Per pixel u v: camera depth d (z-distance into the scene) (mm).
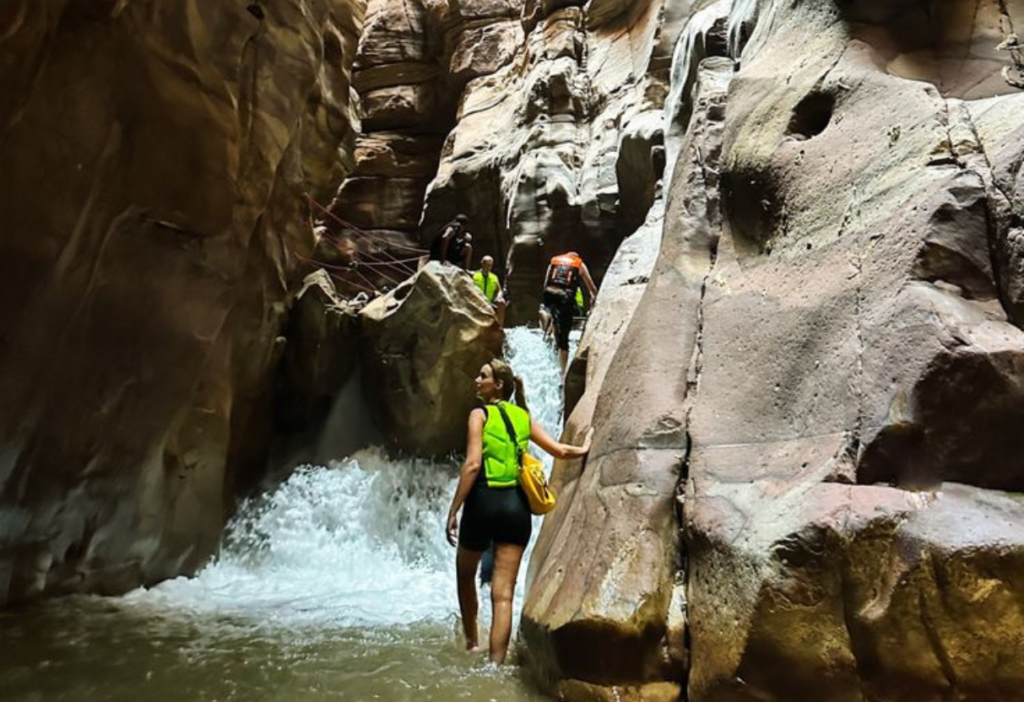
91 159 5117
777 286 3865
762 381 3605
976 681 2428
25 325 4910
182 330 6344
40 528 5363
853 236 3520
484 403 4289
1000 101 3373
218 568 7258
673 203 5273
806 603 2709
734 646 2861
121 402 5875
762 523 2990
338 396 8961
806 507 2855
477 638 4176
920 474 2736
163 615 5199
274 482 8453
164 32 5469
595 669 3197
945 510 2586
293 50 7312
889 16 4281
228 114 6156
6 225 4648
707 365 4027
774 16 5184
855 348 3125
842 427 3023
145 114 5488
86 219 5188
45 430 5254
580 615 3271
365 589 6348
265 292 8172
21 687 3539
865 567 2627
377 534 7801
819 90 4203
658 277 4758
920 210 3160
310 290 8945
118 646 4285
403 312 8531
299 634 4602
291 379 8852
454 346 8156
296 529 7887
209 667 3855
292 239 8844
